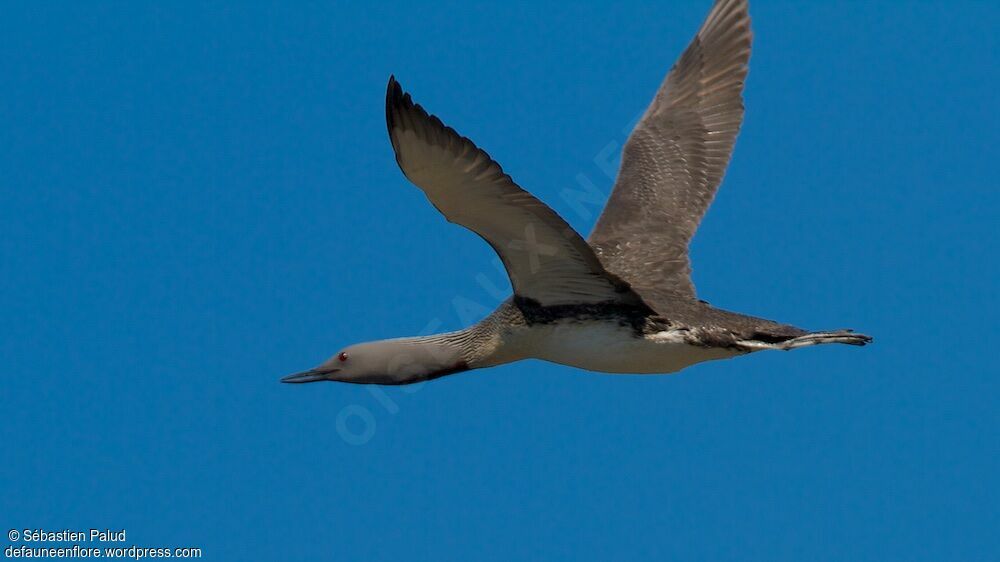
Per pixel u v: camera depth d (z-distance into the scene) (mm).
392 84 11859
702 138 17656
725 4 18219
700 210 17094
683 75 18203
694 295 15758
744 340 14367
